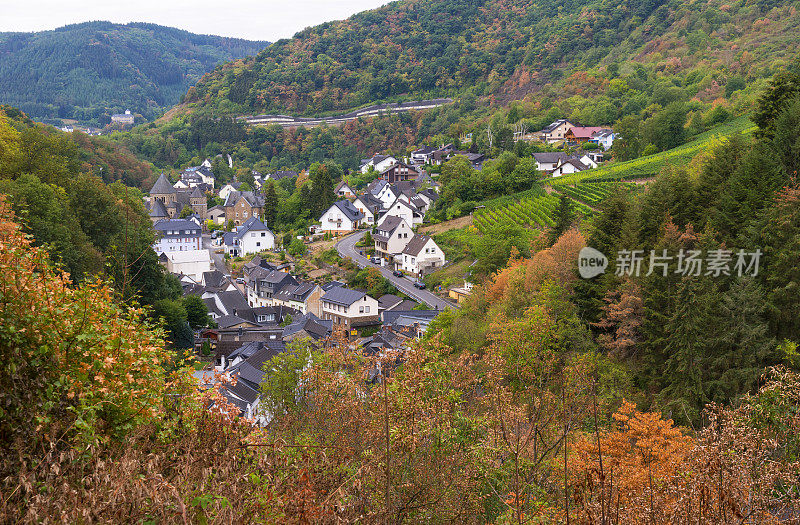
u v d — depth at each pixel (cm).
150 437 880
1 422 718
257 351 4647
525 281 3797
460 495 1123
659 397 2684
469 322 3862
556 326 2853
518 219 7906
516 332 2670
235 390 3766
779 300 2627
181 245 10062
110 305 894
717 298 2617
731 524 815
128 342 842
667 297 2808
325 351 1495
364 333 6800
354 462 1062
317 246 10150
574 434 1708
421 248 8069
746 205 2988
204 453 803
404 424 1129
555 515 1041
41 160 5884
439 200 10356
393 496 1041
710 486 873
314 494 775
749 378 2481
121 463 675
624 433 1736
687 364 2591
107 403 804
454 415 1236
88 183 5603
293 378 2514
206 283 8450
